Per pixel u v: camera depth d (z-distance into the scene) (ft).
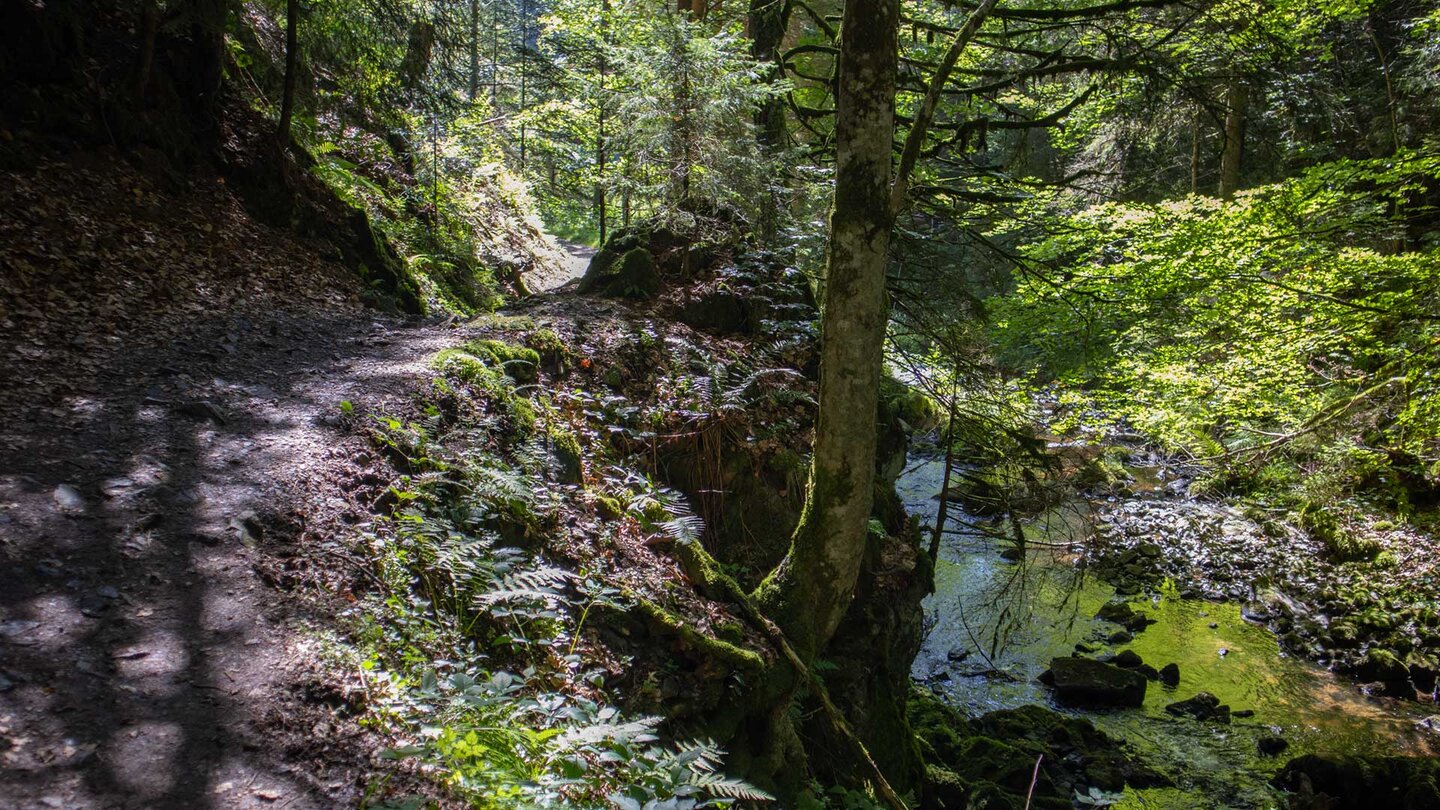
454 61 43.16
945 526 45.91
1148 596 42.45
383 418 17.72
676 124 31.37
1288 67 37.14
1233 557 45.50
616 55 32.86
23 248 21.77
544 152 74.33
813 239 37.68
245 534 13.03
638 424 23.31
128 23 30.37
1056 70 34.45
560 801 10.17
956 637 37.60
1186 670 35.91
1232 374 42.14
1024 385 32.81
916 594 25.86
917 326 32.73
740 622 18.69
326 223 34.19
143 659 10.21
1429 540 42.22
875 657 23.58
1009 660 36.22
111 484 13.53
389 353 22.53
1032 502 31.07
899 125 40.86
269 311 25.55
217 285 26.23
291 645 11.17
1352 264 36.81
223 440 15.81
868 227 17.75
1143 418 44.32
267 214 31.94
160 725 9.32
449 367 20.43
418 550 14.46
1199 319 37.14
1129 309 34.68
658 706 15.61
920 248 33.94
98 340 19.63
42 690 9.30
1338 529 44.91
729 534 23.63
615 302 28.35
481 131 67.05
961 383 30.83
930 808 24.16
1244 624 40.04
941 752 28.02
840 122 17.75
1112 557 44.42
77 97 27.22
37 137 25.68
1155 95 33.65
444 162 59.67
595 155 66.64
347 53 41.52
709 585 19.20
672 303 28.60
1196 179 64.34
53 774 8.32
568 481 19.65
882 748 22.84
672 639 16.97
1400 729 31.53
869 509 19.38
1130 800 27.22
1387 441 48.08
